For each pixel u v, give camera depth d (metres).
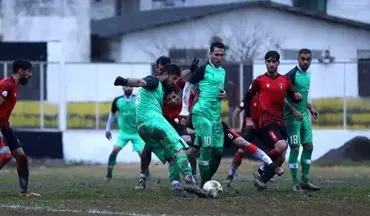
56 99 64.12
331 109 61.66
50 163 61.72
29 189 31.39
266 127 28.80
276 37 85.50
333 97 61.69
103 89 63.78
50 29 86.81
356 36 85.44
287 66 60.72
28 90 64.38
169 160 27.12
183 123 29.12
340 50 85.44
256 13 85.69
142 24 87.69
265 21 85.69
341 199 27.09
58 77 64.12
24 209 24.45
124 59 86.31
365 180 38.81
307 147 30.30
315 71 61.81
